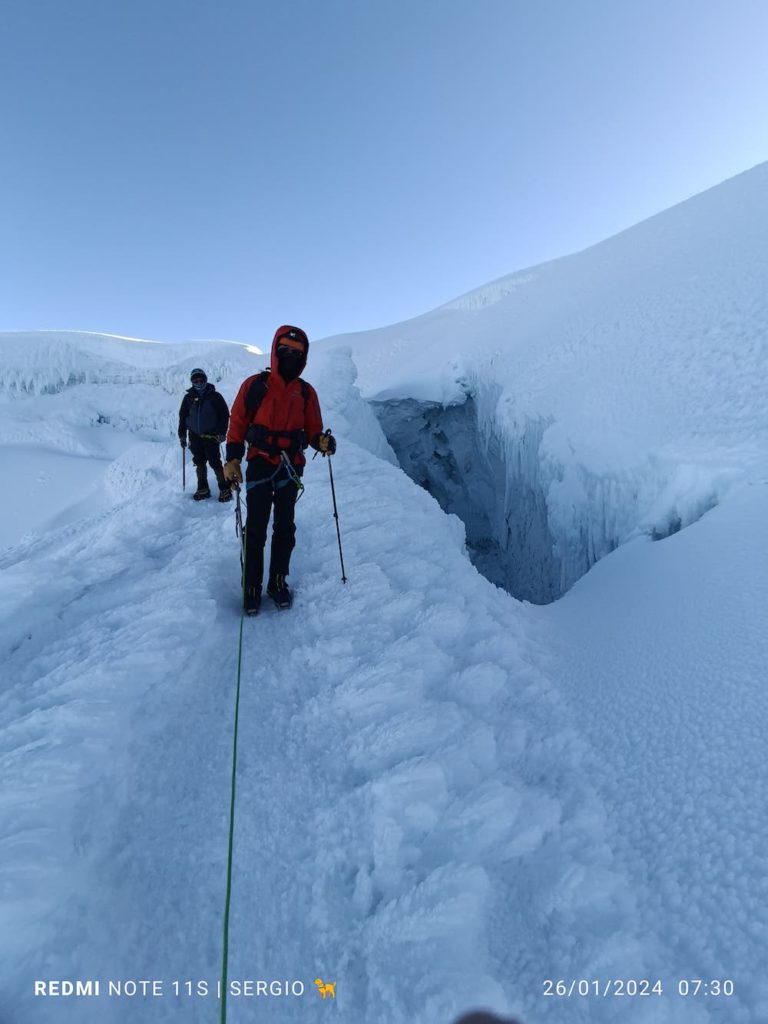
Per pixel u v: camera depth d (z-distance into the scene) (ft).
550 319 50.90
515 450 39.55
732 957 3.32
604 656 7.63
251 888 4.31
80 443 123.13
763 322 24.90
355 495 13.99
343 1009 3.43
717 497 16.20
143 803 5.07
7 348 137.28
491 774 5.26
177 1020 3.47
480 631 7.81
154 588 9.49
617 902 3.87
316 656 7.32
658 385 26.35
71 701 5.86
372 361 94.53
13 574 10.19
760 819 4.19
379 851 4.40
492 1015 3.15
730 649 6.65
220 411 16.14
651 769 5.04
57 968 3.61
